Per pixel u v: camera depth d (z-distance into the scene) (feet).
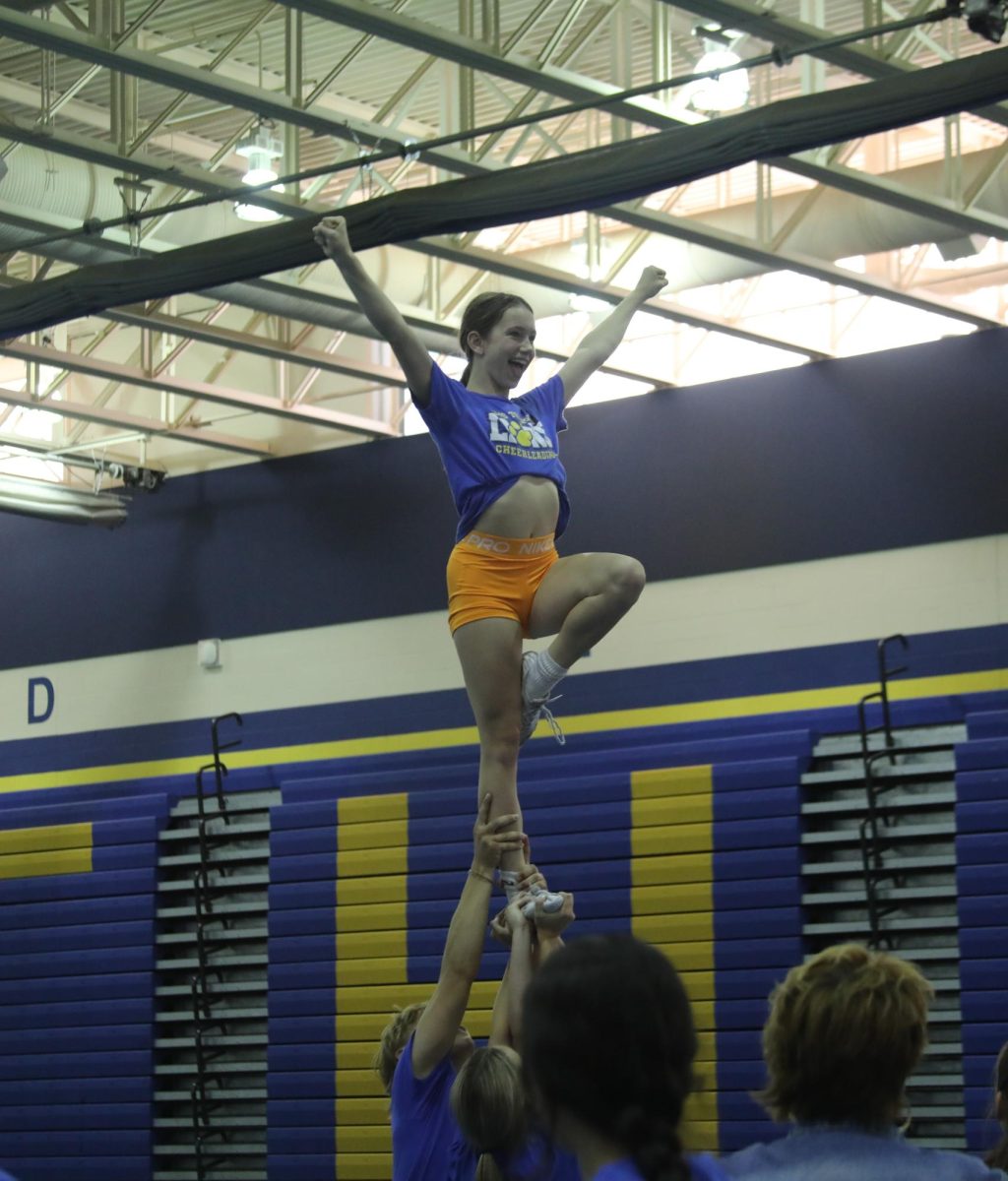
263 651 56.75
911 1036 9.15
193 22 45.03
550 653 17.60
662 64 38.14
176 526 59.06
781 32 35.12
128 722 58.65
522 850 16.21
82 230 39.99
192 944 54.65
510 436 17.98
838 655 47.75
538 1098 7.61
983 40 44.86
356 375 52.26
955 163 42.19
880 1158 9.02
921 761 45.16
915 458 47.67
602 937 7.71
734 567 49.73
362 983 50.80
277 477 57.62
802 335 50.70
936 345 47.85
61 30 34.88
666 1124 7.43
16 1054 55.93
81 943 55.72
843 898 44.68
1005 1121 13.84
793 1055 9.24
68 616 60.39
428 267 48.34
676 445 51.21
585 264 47.39
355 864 51.57
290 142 41.78
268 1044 52.01
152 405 58.95
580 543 52.19
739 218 45.68
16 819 58.59
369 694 54.65
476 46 36.09
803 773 46.03
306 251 35.81
